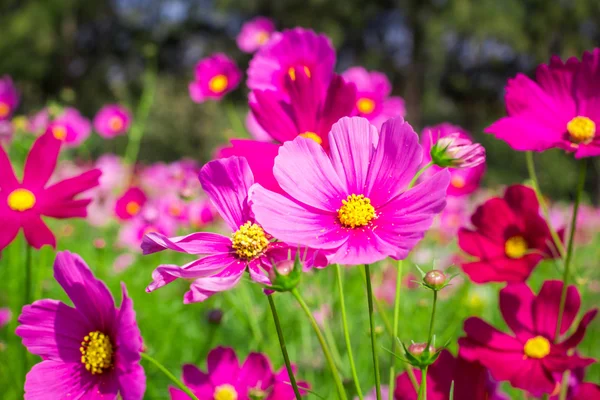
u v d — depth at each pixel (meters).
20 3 7.73
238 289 0.79
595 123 0.50
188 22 8.36
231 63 1.02
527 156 0.59
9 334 0.72
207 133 5.09
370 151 0.44
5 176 0.58
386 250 0.40
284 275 0.39
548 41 7.27
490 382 0.55
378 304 0.53
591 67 0.51
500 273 0.57
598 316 1.02
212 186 0.44
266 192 0.42
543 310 0.52
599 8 7.15
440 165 0.44
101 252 0.93
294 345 0.80
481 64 7.72
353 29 7.66
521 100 0.51
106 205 1.31
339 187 0.43
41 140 0.59
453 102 8.00
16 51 7.30
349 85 0.50
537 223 0.58
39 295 0.70
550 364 0.49
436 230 1.17
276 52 0.54
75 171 1.41
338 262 0.40
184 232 0.94
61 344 0.44
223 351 0.54
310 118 0.50
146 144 5.14
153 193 1.44
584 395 0.53
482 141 7.50
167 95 5.43
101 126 1.51
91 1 7.97
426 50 7.30
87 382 0.43
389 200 0.42
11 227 0.56
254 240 0.42
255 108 0.51
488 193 1.67
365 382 0.77
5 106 1.22
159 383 0.79
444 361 0.50
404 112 0.92
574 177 5.96
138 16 8.53
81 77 8.07
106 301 0.43
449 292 0.98
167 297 1.06
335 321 0.68
